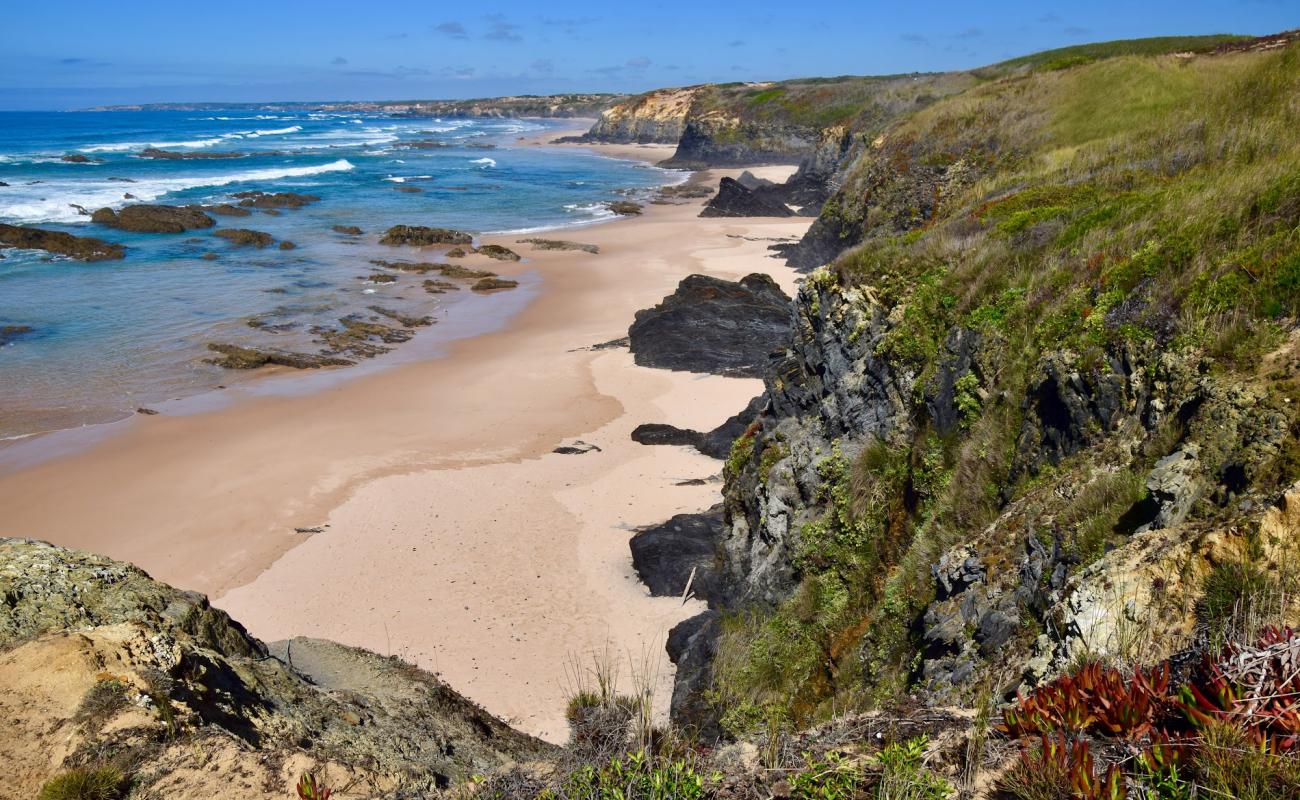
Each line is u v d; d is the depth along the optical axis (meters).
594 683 13.02
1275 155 13.52
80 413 25.33
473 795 4.95
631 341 31.42
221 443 23.38
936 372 11.52
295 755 5.09
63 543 18.11
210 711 5.41
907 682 8.15
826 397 13.94
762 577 13.30
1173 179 15.16
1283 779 3.37
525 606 15.46
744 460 15.72
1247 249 8.25
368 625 14.95
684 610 15.15
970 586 8.05
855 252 14.81
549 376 28.78
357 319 35.69
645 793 4.46
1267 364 6.81
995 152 30.30
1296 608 4.75
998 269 11.88
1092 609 5.75
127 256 46.03
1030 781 3.80
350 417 25.31
